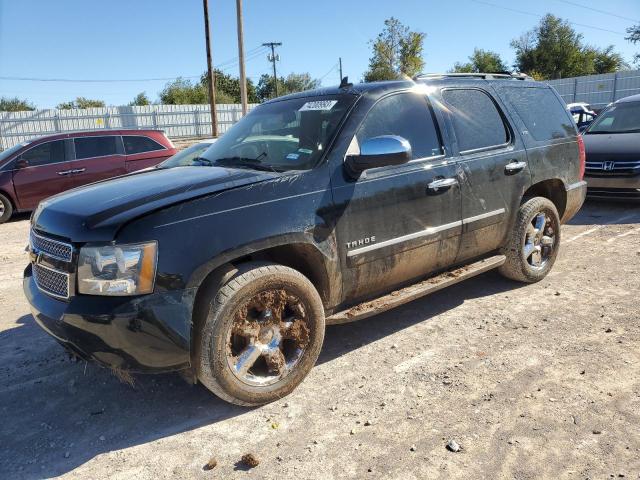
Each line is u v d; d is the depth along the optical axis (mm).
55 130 35656
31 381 3697
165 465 2775
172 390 3518
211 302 2961
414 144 3938
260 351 3186
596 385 3299
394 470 2643
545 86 5348
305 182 3312
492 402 3178
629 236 6840
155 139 11594
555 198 5355
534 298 4816
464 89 4477
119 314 2734
